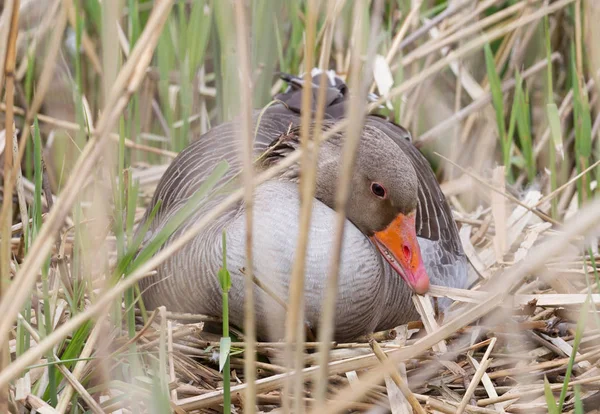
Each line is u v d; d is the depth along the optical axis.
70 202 4.86
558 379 7.47
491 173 11.73
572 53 10.36
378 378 5.37
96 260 7.82
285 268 7.05
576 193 11.20
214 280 7.35
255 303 7.20
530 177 11.25
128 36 12.66
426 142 11.58
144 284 8.40
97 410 6.23
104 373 6.46
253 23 10.01
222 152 9.27
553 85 12.36
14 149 6.61
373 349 6.54
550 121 9.73
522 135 11.13
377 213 8.01
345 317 7.43
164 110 11.49
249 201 5.06
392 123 10.82
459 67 11.62
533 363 7.62
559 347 7.79
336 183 8.04
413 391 7.23
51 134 11.38
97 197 6.79
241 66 4.89
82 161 4.84
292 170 7.71
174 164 9.75
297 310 5.06
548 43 10.47
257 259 7.08
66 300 7.62
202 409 6.84
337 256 4.86
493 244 10.09
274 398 6.79
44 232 4.89
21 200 6.86
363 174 7.98
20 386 6.38
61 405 6.33
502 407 6.89
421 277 7.77
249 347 5.41
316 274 7.14
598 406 6.80
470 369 7.57
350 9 11.80
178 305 7.95
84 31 11.21
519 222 10.22
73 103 11.23
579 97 10.30
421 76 9.34
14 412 6.34
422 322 7.95
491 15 12.09
